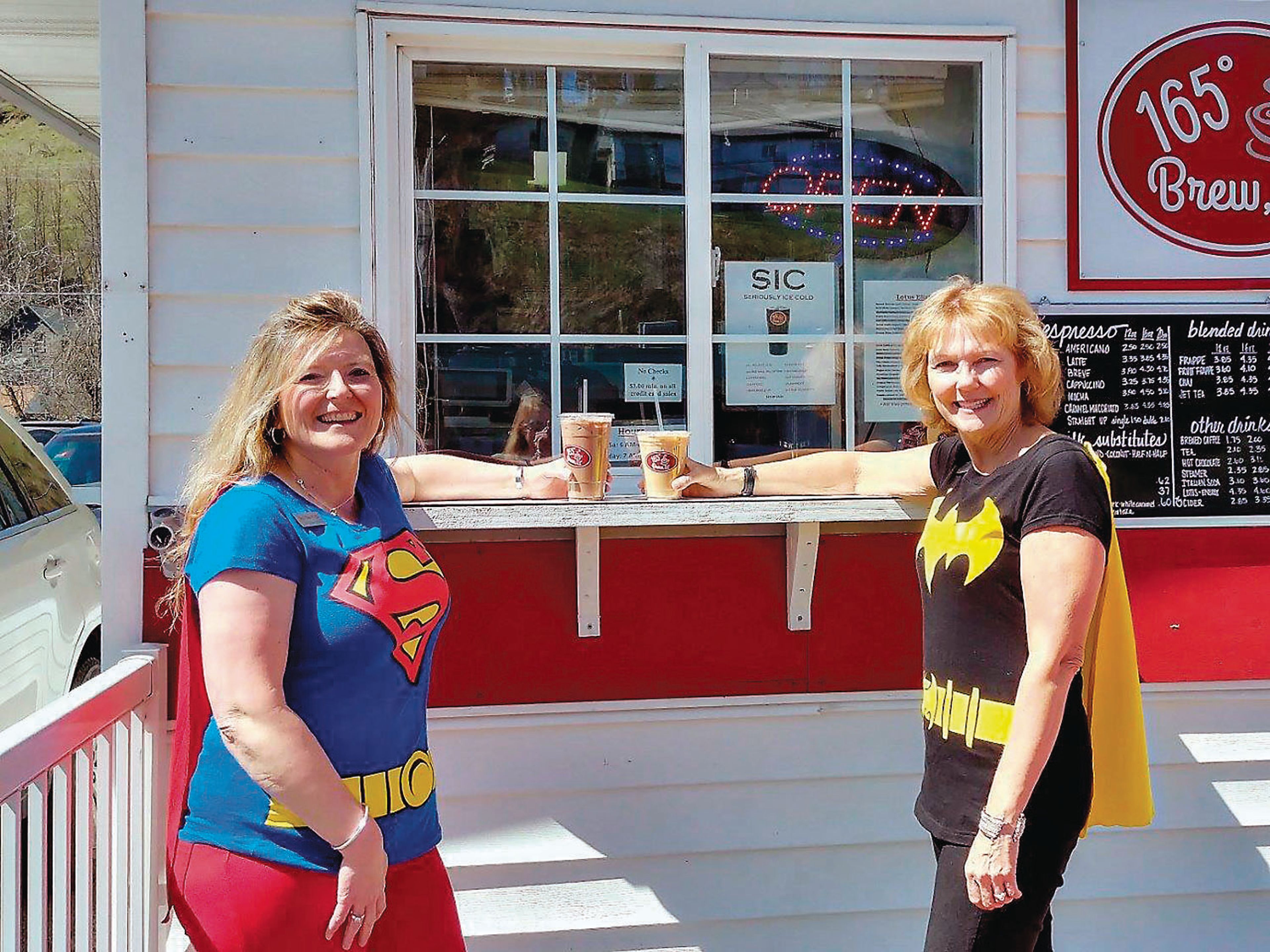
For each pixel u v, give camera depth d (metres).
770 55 2.65
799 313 2.70
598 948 2.60
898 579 2.65
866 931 2.68
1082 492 1.71
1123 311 2.71
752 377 2.69
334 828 1.56
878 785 2.68
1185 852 2.76
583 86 2.65
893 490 2.28
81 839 1.92
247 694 1.53
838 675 2.64
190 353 2.46
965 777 1.80
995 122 2.70
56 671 3.63
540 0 2.54
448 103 2.61
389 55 2.52
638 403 2.66
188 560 1.68
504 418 2.62
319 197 2.49
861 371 2.72
